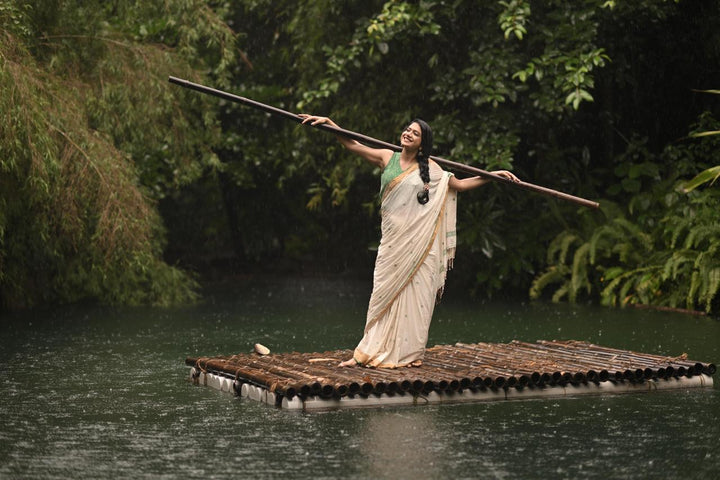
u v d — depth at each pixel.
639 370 8.16
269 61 20.20
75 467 5.73
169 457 5.95
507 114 16.14
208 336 12.09
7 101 11.96
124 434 6.56
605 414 7.19
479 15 16.33
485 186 17.17
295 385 7.33
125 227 13.76
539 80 15.14
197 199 24.78
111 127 14.59
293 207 22.84
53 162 12.42
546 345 9.78
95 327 13.05
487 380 7.73
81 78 14.76
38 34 14.38
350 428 6.70
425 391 7.63
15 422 6.96
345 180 18.31
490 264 17.42
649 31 16.91
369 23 16.05
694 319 13.60
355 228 22.47
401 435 6.50
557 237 16.66
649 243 15.70
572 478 5.49
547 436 6.48
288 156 19.28
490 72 15.58
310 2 17.23
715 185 15.85
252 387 7.88
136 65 15.01
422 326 8.39
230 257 23.94
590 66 14.72
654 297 15.32
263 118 19.56
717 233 14.34
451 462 5.81
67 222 13.77
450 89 16.14
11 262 15.15
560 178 17.42
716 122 16.06
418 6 16.11
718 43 16.42
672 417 7.10
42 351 10.77
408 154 8.45
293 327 13.00
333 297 17.36
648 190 16.97
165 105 15.42
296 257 23.62
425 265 8.38
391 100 17.58
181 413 7.26
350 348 10.98
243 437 6.45
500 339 11.65
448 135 16.11
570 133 18.14
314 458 5.90
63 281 15.99
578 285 15.86
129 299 16.08
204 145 17.16
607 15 15.46
